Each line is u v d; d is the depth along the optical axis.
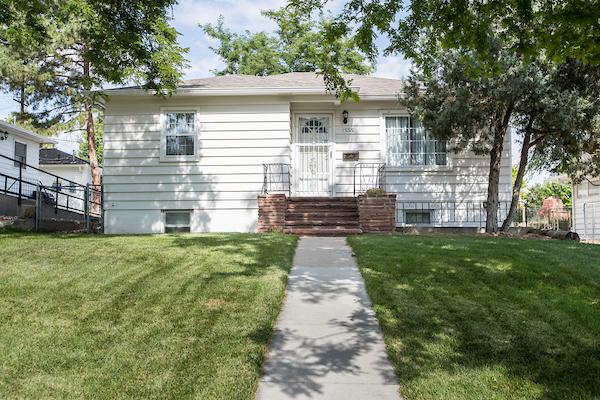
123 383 4.07
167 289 6.54
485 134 13.50
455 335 5.17
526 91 11.76
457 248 9.12
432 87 13.00
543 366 4.44
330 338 5.23
